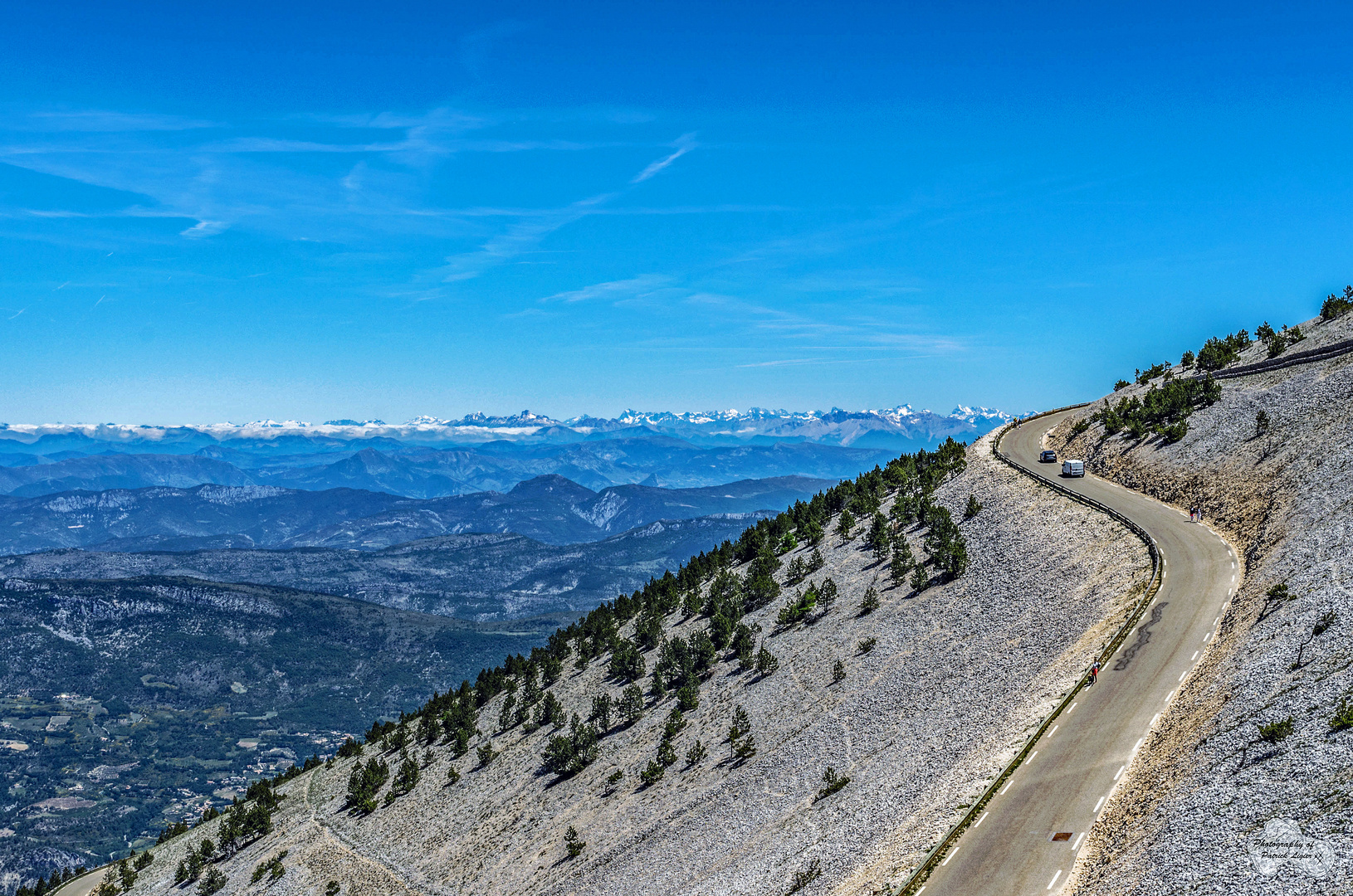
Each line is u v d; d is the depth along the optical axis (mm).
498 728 141625
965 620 96188
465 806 116000
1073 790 52156
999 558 108438
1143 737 55906
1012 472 138500
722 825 77375
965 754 63500
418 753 152875
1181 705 57469
